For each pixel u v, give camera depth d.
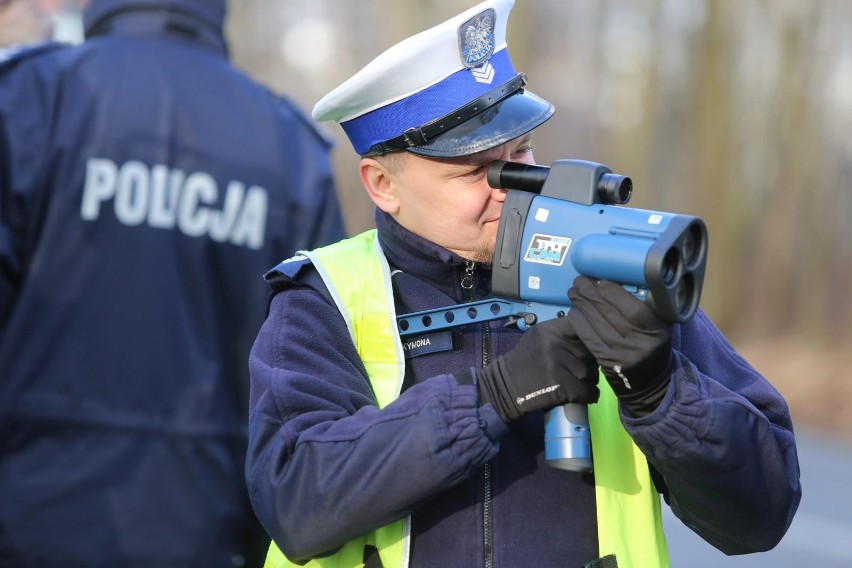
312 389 4.46
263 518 4.41
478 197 4.49
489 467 4.48
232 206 6.05
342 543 4.27
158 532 5.64
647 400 4.15
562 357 4.09
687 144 47.56
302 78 57.19
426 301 4.70
